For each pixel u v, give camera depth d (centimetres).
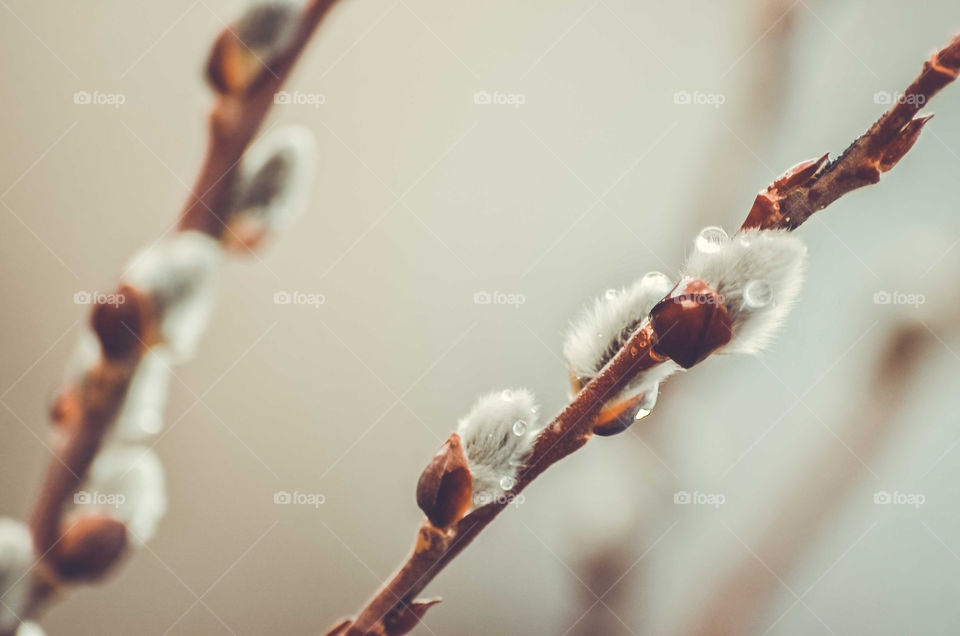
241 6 25
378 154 44
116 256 42
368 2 43
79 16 42
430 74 44
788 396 37
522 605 42
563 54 44
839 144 37
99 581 24
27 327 42
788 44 38
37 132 42
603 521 36
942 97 39
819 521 36
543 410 39
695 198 37
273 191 25
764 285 22
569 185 44
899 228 38
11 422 40
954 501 39
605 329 23
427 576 23
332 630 24
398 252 45
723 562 36
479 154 45
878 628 40
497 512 23
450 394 45
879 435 36
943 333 36
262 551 43
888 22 37
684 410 37
